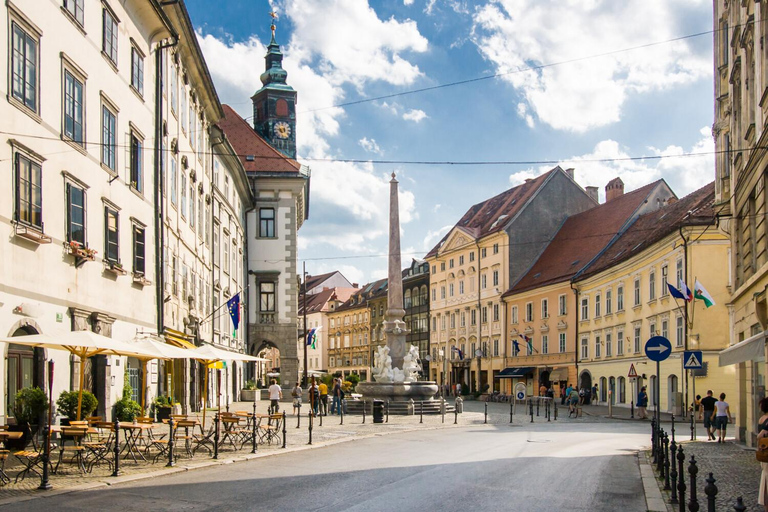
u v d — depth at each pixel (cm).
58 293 2027
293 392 4209
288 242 6022
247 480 1489
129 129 2641
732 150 2530
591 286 5988
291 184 6056
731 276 2766
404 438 2606
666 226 4812
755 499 1334
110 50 2461
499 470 1666
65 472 1549
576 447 2284
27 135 1858
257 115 8169
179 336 3131
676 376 4331
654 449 1862
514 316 7494
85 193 2223
